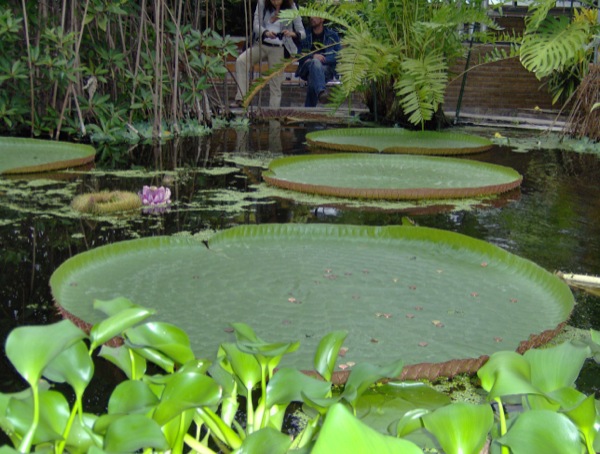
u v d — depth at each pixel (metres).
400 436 1.08
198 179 4.85
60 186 4.50
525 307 2.47
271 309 2.36
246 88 9.31
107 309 1.28
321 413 1.12
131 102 7.13
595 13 7.94
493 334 2.23
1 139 5.85
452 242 3.04
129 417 0.99
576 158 6.14
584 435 1.02
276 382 1.22
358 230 3.17
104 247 2.83
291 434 1.75
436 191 4.30
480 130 8.03
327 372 1.27
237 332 1.27
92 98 6.67
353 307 2.40
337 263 2.84
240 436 1.28
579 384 2.03
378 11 7.91
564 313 2.42
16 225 3.56
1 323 2.37
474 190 4.35
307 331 2.20
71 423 1.03
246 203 4.15
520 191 4.69
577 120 7.30
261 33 8.82
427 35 7.65
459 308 2.43
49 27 6.91
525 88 9.69
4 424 1.03
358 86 8.54
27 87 6.87
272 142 6.77
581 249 3.40
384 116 8.45
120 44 7.73
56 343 0.99
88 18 6.52
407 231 3.14
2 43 6.53
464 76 8.62
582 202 4.40
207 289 2.53
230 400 1.33
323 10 8.92
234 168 5.30
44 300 2.57
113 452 0.95
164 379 1.13
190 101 7.74
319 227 3.17
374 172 5.01
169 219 3.75
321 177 4.79
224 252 2.94
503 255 2.88
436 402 1.88
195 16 8.12
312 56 9.69
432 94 7.25
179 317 2.28
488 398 1.07
